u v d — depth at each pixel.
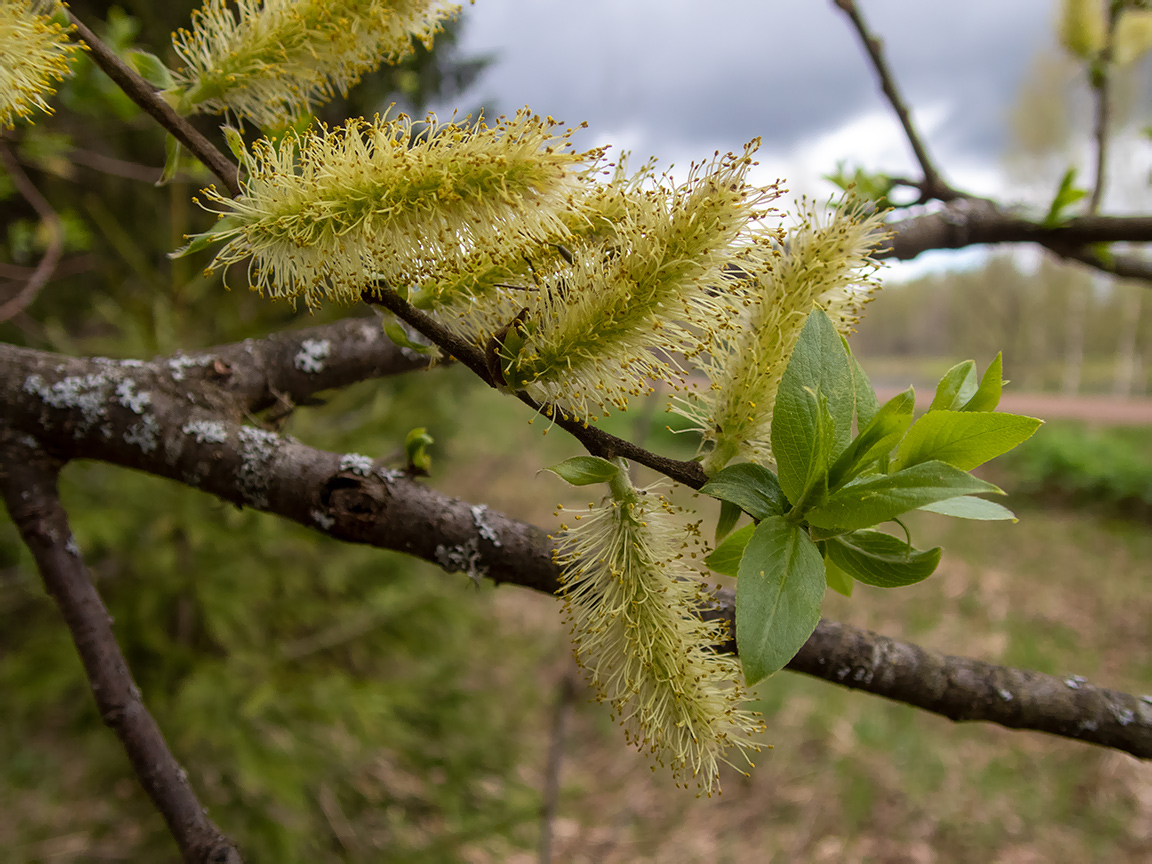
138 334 0.49
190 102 0.14
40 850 0.52
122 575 0.48
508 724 0.63
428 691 0.55
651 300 0.12
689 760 0.13
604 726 0.79
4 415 0.16
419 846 0.52
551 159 0.12
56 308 0.67
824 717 0.82
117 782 0.49
